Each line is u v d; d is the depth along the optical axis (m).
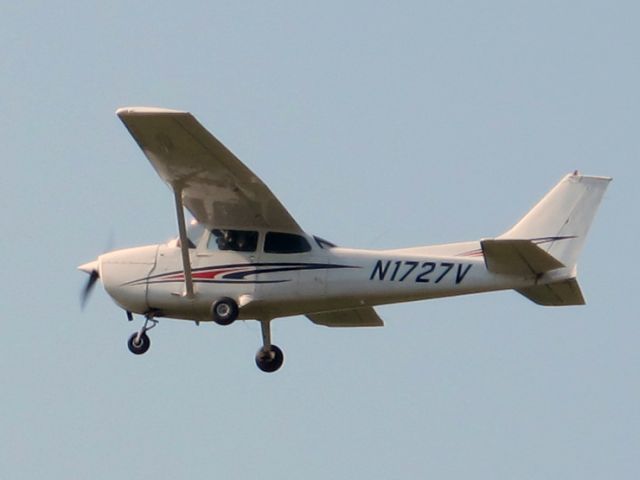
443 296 72.88
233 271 73.12
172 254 73.94
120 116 65.25
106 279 74.12
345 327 83.75
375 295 72.81
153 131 66.50
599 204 74.50
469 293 72.75
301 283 72.69
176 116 65.06
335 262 72.81
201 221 74.06
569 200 74.75
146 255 74.12
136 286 73.75
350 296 72.88
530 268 71.12
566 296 74.00
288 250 73.06
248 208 72.38
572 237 74.50
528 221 74.94
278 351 77.69
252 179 69.62
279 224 73.12
